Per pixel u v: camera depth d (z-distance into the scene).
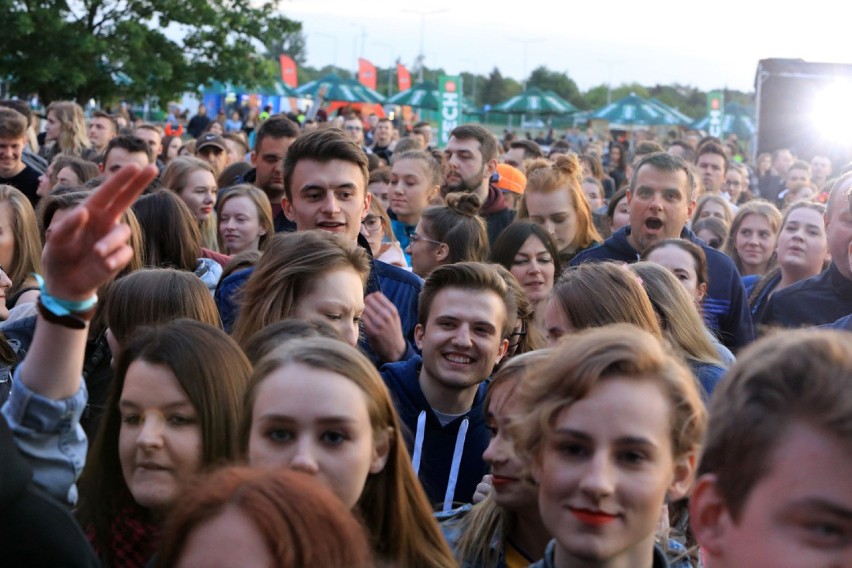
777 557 1.61
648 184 6.46
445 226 6.03
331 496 1.74
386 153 17.42
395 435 2.69
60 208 5.35
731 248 8.40
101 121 12.40
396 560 2.65
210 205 7.39
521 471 2.84
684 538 3.12
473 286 4.07
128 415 2.84
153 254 5.34
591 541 2.10
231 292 4.83
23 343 4.27
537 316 5.60
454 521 3.21
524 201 7.25
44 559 1.90
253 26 29.16
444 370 4.01
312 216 4.91
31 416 2.15
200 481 1.82
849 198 4.84
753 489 1.63
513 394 2.88
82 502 2.90
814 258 6.59
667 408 2.16
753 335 6.23
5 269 5.24
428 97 46.09
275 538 1.65
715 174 11.56
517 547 2.96
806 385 1.62
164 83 28.56
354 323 3.97
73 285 2.12
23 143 8.85
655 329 3.84
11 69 26.81
